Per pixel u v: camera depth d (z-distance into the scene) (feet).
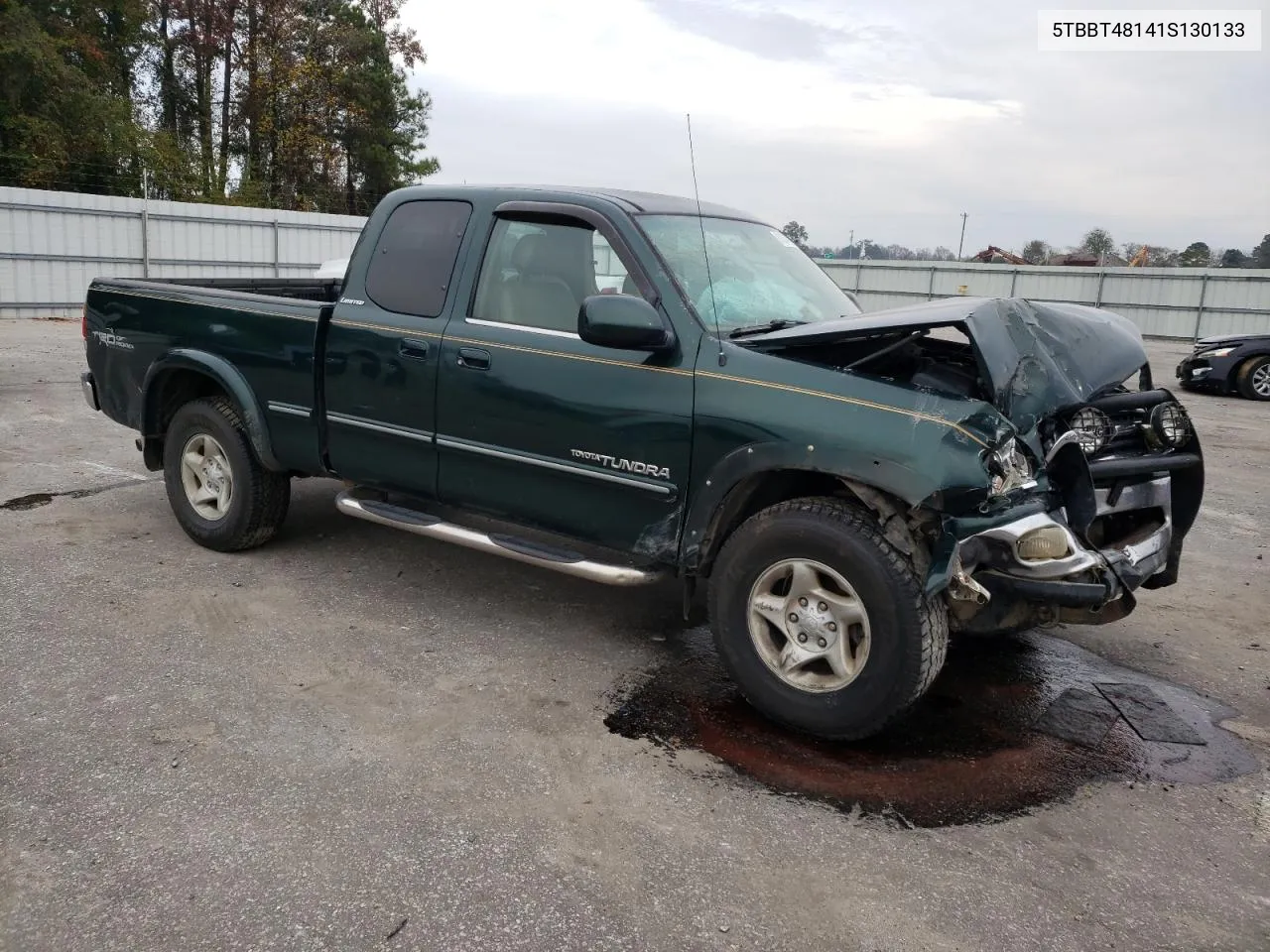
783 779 10.30
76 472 22.20
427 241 14.16
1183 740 11.66
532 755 10.58
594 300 11.27
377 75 131.23
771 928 7.97
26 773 9.74
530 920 7.91
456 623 14.29
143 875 8.26
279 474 16.40
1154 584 13.52
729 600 11.49
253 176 126.21
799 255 15.64
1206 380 48.21
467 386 13.21
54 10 110.11
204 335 16.11
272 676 12.21
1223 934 8.15
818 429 10.58
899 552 10.32
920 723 11.76
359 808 9.38
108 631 13.35
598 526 12.56
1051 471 11.33
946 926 8.09
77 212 67.77
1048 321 12.44
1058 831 9.59
